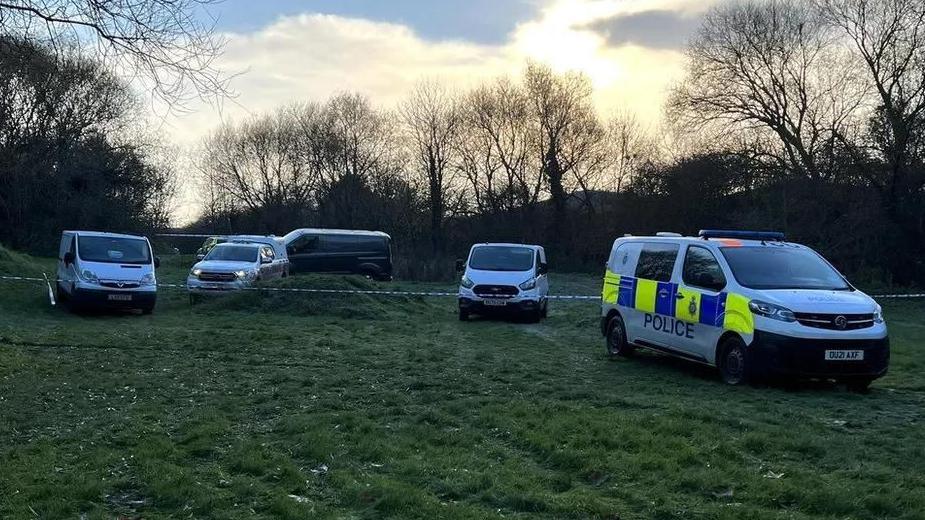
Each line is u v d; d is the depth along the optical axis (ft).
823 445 20.54
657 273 37.27
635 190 140.15
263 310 63.98
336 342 44.93
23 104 48.98
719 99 120.16
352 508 15.96
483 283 61.46
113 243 63.41
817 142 108.88
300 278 69.87
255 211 217.97
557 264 162.81
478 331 54.54
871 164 94.17
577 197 175.22
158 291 82.07
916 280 91.61
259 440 21.52
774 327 29.71
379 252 102.63
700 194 117.50
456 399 27.78
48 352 38.45
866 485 17.35
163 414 24.98
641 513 15.69
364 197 185.47
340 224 188.65
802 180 98.02
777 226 96.02
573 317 63.98
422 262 122.21
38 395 27.53
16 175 104.99
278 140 211.00
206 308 65.98
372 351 41.16
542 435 21.47
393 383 31.09
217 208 220.64
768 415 25.04
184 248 196.34
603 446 20.42
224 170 218.79
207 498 16.19
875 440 21.83
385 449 20.15
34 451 19.97
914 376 34.45
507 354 41.19
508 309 61.05
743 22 116.88
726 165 114.62
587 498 16.22
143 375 32.45
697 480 17.34
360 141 195.42
